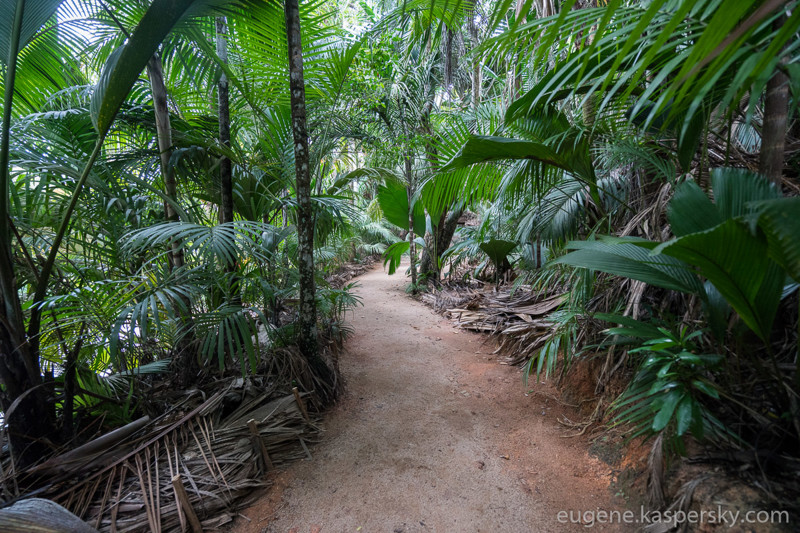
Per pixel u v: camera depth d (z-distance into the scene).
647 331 1.54
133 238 1.84
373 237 9.95
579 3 2.59
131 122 2.52
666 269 1.52
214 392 2.27
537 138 2.49
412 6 3.91
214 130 2.96
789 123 1.85
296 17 2.21
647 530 1.43
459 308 4.58
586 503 1.68
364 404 2.58
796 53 1.12
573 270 2.48
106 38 2.51
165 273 2.15
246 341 2.03
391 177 4.69
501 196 2.88
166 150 2.43
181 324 2.21
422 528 1.58
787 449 1.34
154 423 1.94
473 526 1.58
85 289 1.83
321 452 2.06
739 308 1.20
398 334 4.00
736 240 0.98
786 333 1.56
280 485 1.82
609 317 1.66
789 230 0.76
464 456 2.03
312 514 1.65
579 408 2.35
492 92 5.35
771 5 0.60
